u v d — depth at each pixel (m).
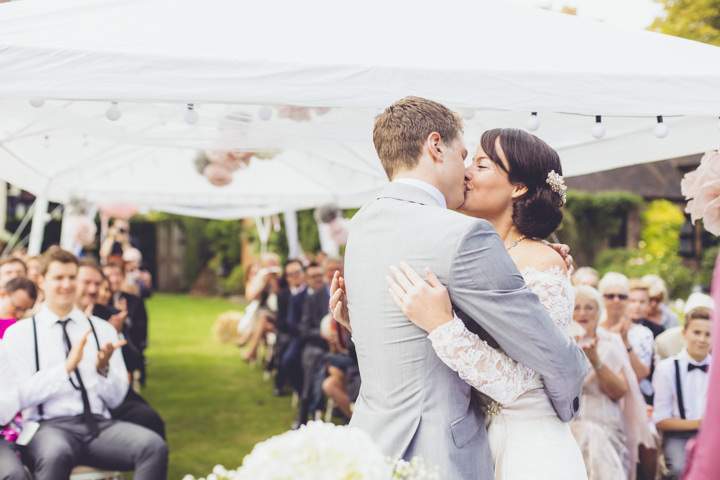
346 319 2.00
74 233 7.57
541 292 1.82
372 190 7.20
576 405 1.85
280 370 7.43
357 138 3.62
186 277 22.08
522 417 1.86
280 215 16.23
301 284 7.56
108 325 3.81
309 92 2.50
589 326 3.51
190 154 7.23
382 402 1.68
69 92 2.38
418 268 1.63
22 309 3.84
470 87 2.56
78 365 3.56
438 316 1.58
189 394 7.43
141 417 3.91
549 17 3.07
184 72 2.44
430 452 1.59
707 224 2.65
